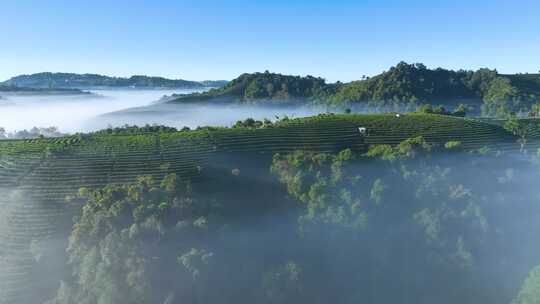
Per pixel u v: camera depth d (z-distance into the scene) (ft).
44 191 232.12
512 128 356.59
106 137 307.58
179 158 267.80
